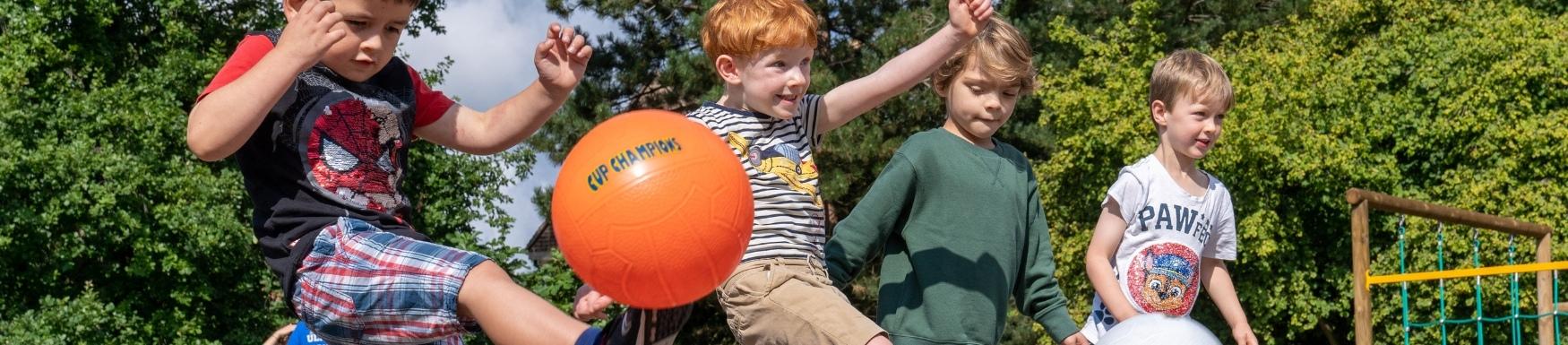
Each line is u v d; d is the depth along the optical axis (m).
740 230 1.93
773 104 2.87
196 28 17.64
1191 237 3.87
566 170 1.93
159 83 16.03
